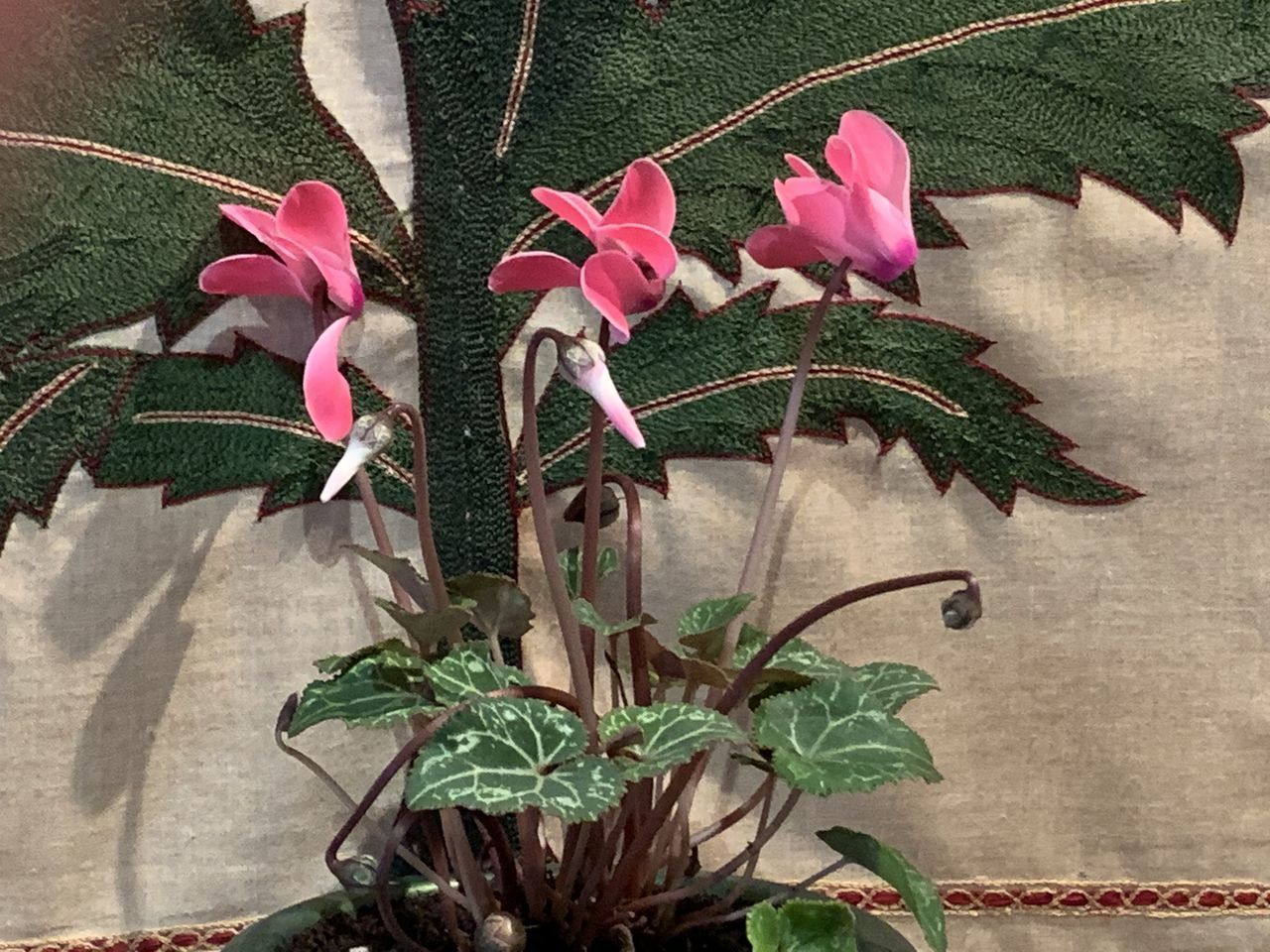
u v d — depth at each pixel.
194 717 0.43
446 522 0.42
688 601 0.44
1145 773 0.44
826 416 0.43
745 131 0.42
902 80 0.41
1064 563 0.44
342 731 0.44
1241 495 0.43
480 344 0.42
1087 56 0.41
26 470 0.41
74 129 0.40
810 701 0.36
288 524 0.43
